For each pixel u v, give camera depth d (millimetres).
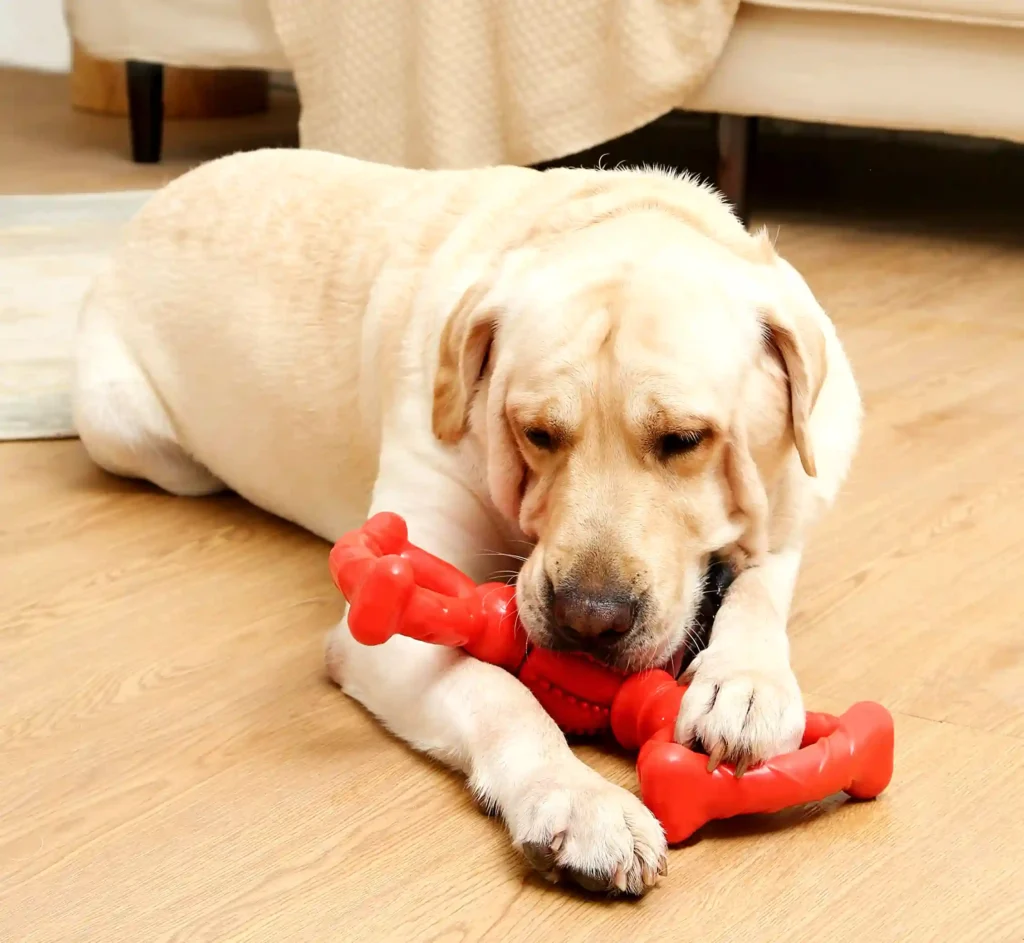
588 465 1527
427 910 1265
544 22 4016
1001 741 1562
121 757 1559
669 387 1486
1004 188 5270
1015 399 2922
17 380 2938
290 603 1981
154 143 5355
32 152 5555
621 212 1793
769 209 4828
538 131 4098
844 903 1266
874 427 2736
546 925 1237
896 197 5082
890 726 1417
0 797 1479
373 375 1924
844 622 1885
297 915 1262
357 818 1425
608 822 1259
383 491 1838
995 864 1326
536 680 1540
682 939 1216
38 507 2381
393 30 4148
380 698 1597
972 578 2033
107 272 2457
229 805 1453
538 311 1587
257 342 2119
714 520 1583
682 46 3992
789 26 3980
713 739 1341
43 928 1250
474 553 1779
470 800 1454
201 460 2375
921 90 3924
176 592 2021
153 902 1286
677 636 1520
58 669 1776
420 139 4176
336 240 2078
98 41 5078
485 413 1684
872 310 3598
